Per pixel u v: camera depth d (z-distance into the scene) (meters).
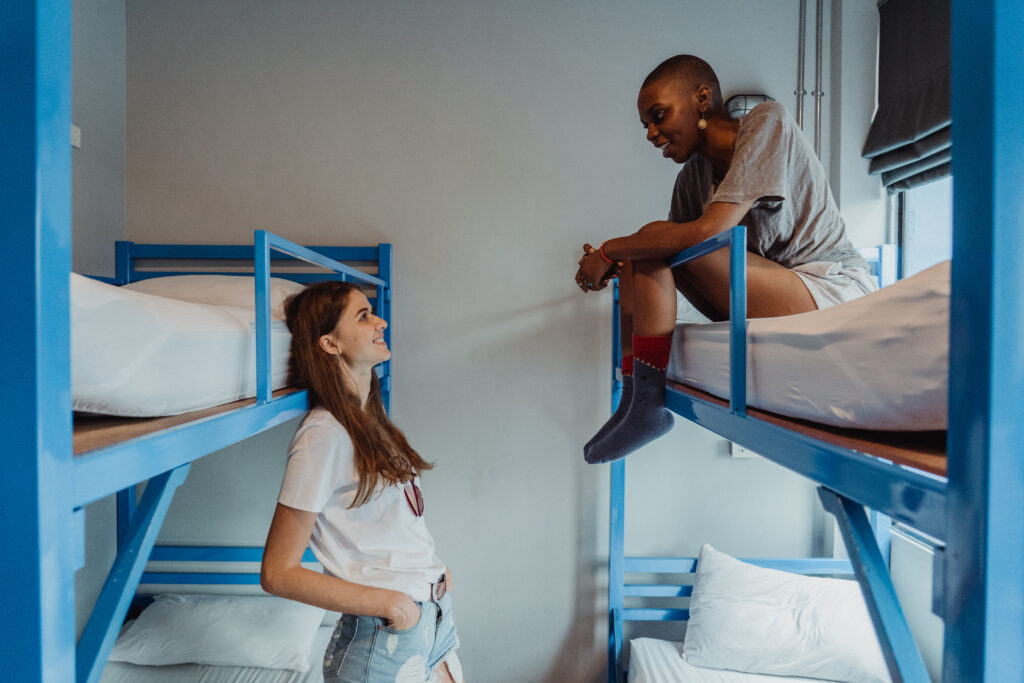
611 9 2.38
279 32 2.36
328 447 1.18
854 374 0.62
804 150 1.11
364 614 1.14
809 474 0.65
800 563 2.32
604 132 2.39
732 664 1.99
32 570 0.41
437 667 1.39
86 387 0.67
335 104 2.38
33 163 0.41
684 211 1.51
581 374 2.43
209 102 2.36
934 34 1.97
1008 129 0.37
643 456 2.46
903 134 2.09
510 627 2.45
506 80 2.39
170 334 0.82
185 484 2.40
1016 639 0.37
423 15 2.38
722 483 2.46
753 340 0.89
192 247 2.33
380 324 1.35
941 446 0.57
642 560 2.38
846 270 1.16
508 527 2.45
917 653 0.49
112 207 2.27
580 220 2.41
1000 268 0.37
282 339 1.29
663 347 1.22
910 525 0.46
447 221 2.40
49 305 0.43
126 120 2.34
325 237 2.39
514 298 2.42
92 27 2.14
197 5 2.35
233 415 0.92
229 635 2.03
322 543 1.23
